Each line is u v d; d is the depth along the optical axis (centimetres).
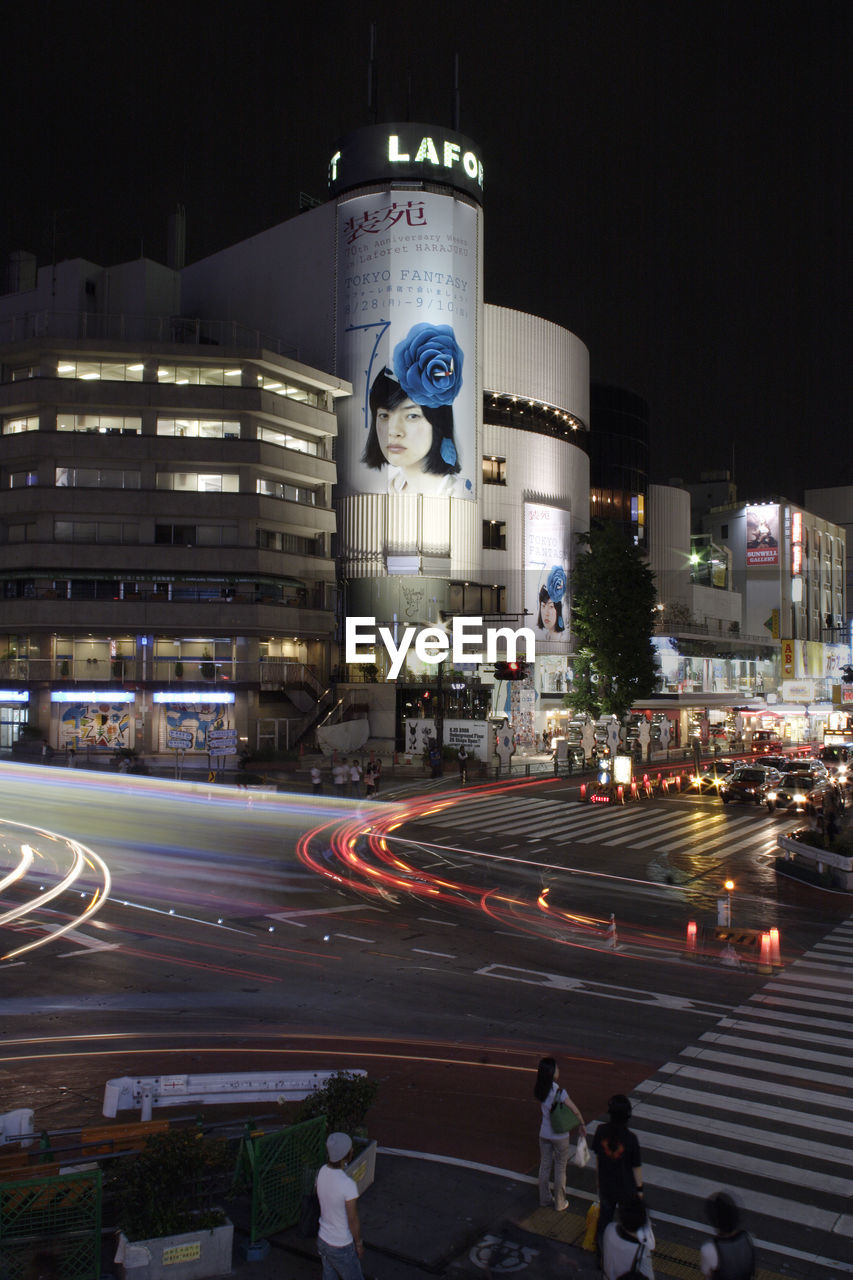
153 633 4969
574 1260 747
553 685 7038
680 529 9975
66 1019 1315
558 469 7231
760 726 8744
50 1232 711
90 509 4922
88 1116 1003
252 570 5116
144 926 1852
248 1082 933
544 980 1527
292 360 5412
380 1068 1142
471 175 6016
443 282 5866
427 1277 721
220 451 5091
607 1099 1058
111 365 5091
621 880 2412
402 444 5800
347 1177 676
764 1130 983
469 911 2031
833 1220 816
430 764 4791
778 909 2106
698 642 9056
